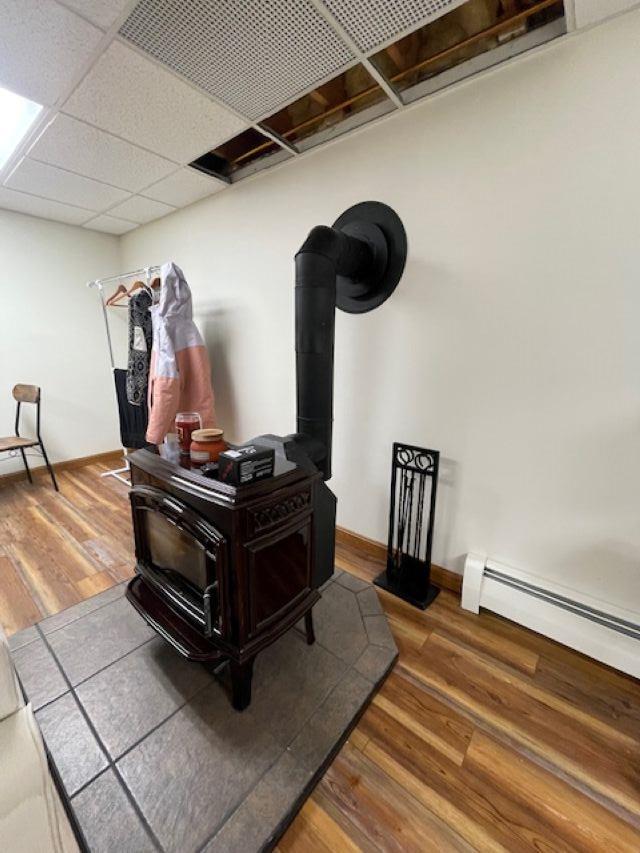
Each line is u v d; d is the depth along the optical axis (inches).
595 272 51.0
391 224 68.1
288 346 91.4
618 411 52.2
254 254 92.7
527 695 52.4
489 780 42.1
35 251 118.6
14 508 105.7
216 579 45.0
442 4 44.0
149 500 52.7
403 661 57.6
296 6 44.2
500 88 54.1
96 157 79.2
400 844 36.6
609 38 45.8
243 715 47.9
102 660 56.0
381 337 73.6
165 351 90.9
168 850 35.1
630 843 37.0
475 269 60.6
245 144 81.0
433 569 75.0
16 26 46.2
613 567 55.7
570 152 50.3
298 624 64.1
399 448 71.7
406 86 60.9
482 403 63.8
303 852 35.9
